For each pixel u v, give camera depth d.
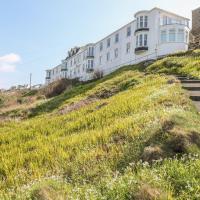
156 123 12.52
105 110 21.00
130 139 12.77
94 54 96.31
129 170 9.30
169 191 7.54
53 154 13.83
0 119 39.03
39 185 9.16
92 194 8.05
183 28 69.19
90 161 11.59
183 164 8.87
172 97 18.83
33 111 41.59
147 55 67.50
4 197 10.00
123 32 80.81
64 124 21.67
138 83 34.75
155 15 71.19
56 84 69.62
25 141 19.53
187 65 37.81
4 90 117.50
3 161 14.41
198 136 10.55
